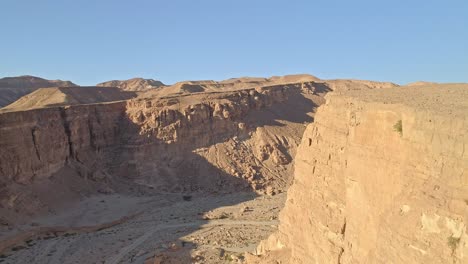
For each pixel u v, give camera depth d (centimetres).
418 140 2084
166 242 5894
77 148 8994
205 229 6494
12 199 6606
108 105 10200
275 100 13250
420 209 1895
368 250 2375
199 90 16712
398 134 2270
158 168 9562
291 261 3447
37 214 6850
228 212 7475
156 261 4838
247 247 5394
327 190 3116
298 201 3572
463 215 1694
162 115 10075
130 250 5644
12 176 6956
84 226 6706
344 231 2788
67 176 8319
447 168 1861
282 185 9394
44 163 7756
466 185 1742
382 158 2367
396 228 2002
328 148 3238
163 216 7400
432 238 1797
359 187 2573
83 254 5512
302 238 3356
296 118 12850
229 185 9238
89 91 14962
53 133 8188
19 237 5934
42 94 13638
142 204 8088
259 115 11900
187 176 9481
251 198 8500
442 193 1833
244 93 12012
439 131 1958
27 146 7388
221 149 10219
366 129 2580
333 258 2780
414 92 3066
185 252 5259
